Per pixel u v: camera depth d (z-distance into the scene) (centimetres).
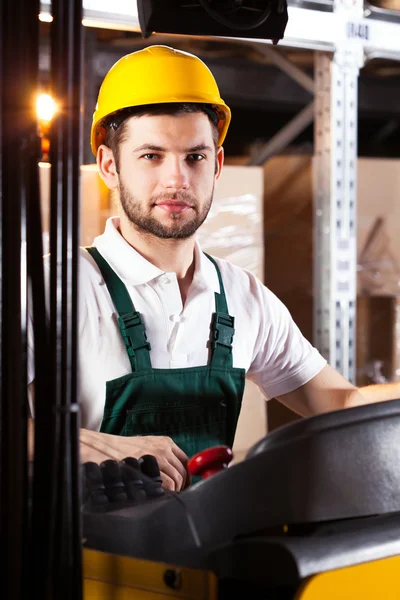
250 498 88
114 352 163
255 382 197
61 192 86
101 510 96
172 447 132
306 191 254
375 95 414
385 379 276
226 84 360
